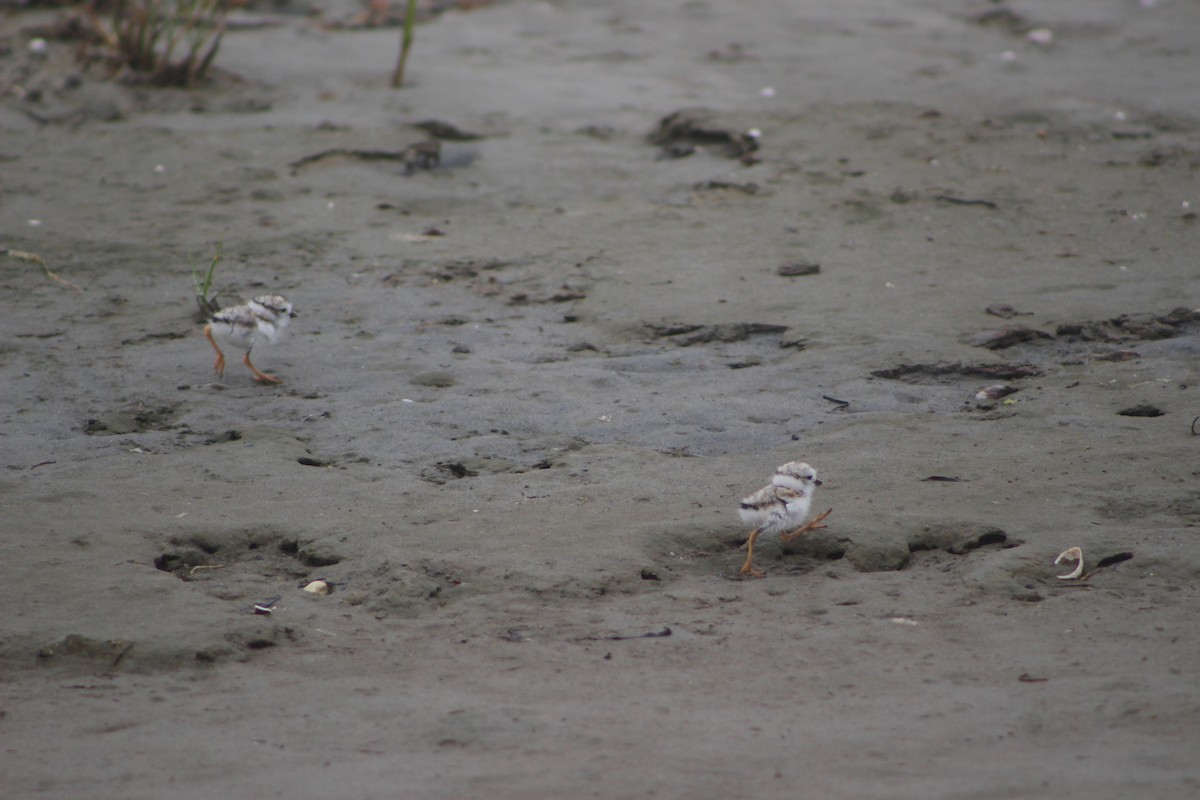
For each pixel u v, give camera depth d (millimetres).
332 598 9711
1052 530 10305
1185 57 30000
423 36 33531
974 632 8828
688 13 35625
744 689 8008
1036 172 22422
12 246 19328
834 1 36656
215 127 25672
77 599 9438
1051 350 15172
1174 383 13648
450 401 13828
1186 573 9516
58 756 7234
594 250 19328
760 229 20094
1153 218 19938
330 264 18797
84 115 26250
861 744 7102
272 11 35469
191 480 11789
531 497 11359
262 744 7352
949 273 17844
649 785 6648
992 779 6543
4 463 12250
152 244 19531
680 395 13867
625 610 9398
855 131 24984
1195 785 6348
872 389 13898
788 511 9992
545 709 7742
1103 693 7664
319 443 12844
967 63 30047
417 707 7828
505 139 25391
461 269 18547
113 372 14828
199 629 8961
